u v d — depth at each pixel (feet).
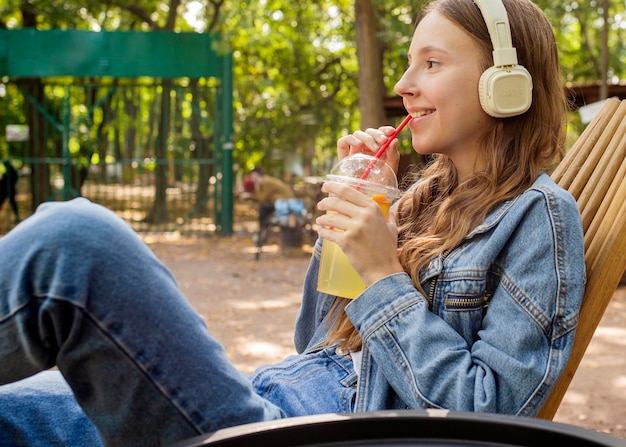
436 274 5.03
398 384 4.69
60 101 56.59
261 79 59.57
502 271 4.91
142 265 3.76
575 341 4.98
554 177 6.32
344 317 5.76
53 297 3.57
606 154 6.09
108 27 66.49
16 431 4.62
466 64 5.24
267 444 3.15
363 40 35.94
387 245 4.92
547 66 5.40
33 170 50.80
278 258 37.76
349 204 4.93
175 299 3.86
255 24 50.88
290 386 5.37
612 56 61.26
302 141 61.52
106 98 49.32
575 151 6.41
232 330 22.11
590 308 4.98
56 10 54.39
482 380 4.46
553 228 4.74
